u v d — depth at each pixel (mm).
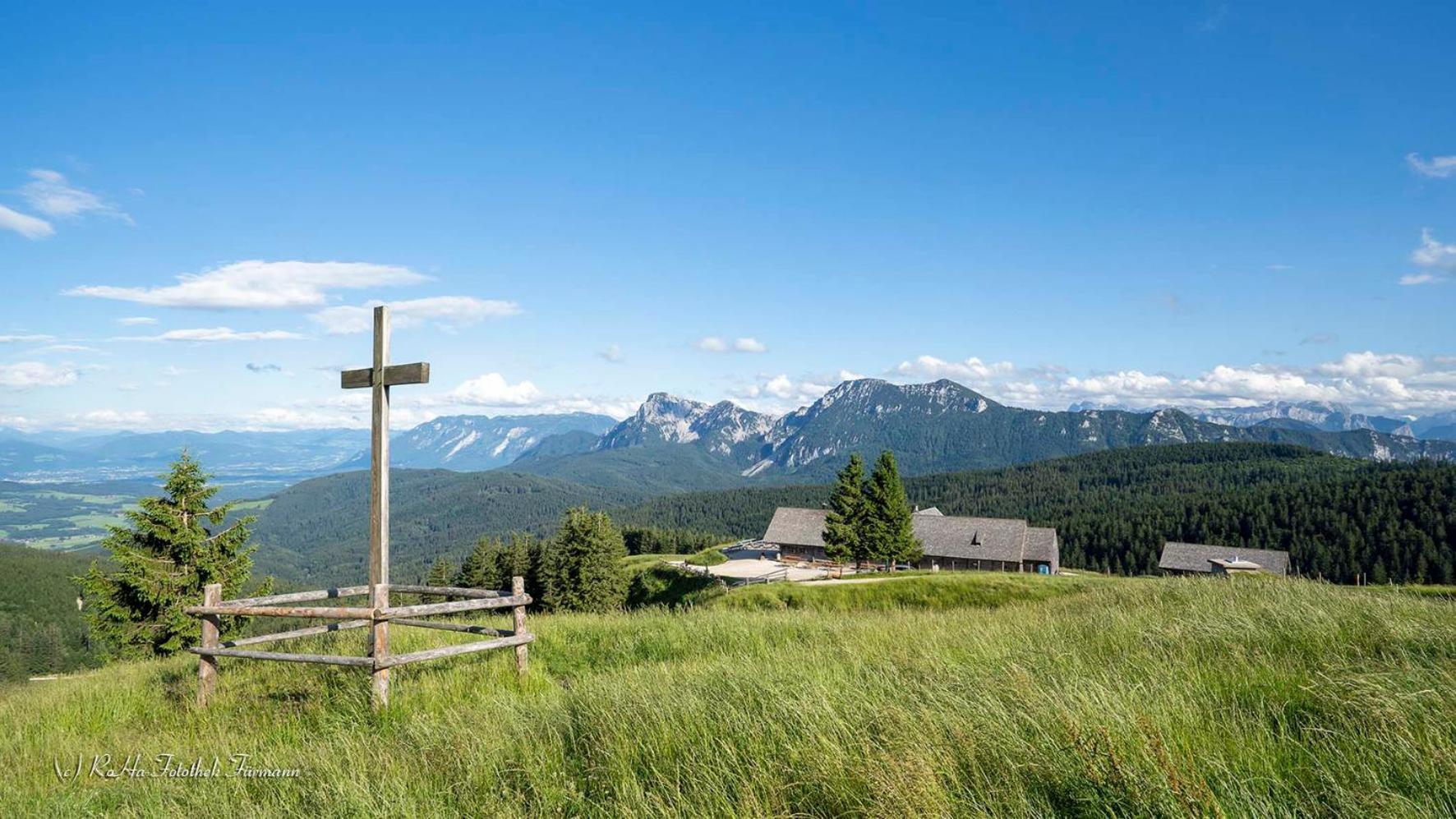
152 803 6344
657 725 6340
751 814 4484
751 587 52844
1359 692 5426
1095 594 17797
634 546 146750
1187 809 3830
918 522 103750
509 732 6766
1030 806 4160
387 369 9281
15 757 8383
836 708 6105
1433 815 3805
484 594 10648
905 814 4059
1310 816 3945
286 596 10242
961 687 6523
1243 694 6152
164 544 25578
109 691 11039
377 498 9023
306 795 6051
